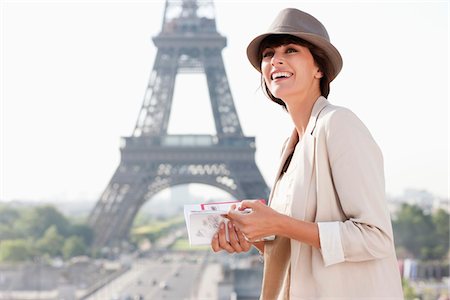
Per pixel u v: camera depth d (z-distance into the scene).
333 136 5.27
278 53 5.79
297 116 5.96
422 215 131.75
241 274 87.12
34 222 126.19
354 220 5.06
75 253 114.12
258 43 6.04
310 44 5.71
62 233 127.00
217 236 5.84
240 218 5.27
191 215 5.79
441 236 128.00
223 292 82.00
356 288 5.17
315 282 5.25
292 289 5.38
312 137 5.47
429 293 82.75
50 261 112.94
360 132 5.28
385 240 5.03
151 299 93.19
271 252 5.84
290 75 5.77
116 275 113.12
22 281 93.50
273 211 5.23
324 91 5.97
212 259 144.25
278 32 5.61
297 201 5.44
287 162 6.21
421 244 127.00
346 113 5.35
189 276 117.69
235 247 5.83
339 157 5.20
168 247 188.00
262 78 6.66
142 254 159.88
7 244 104.44
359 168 5.12
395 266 5.34
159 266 135.00
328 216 5.32
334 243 5.00
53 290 94.06
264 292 5.85
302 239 5.12
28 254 107.56
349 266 5.21
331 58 5.75
